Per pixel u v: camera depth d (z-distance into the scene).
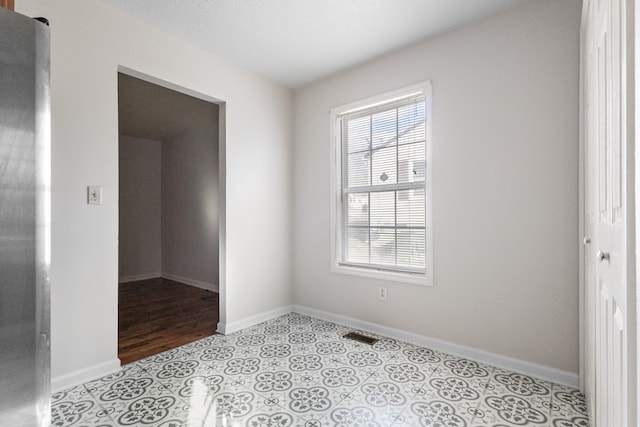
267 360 2.24
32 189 0.83
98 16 2.03
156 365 2.17
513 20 2.10
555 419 1.58
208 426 1.54
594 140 1.31
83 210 1.97
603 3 1.01
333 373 2.05
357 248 2.99
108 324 2.07
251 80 3.00
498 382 1.93
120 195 5.09
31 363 0.83
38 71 0.85
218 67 2.73
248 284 2.97
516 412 1.63
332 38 2.46
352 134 3.02
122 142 5.12
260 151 3.08
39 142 0.85
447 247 2.38
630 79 0.61
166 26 2.31
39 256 0.84
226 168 2.81
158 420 1.58
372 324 2.79
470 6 2.09
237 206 2.88
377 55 2.71
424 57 2.50
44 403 0.85
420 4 2.07
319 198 3.19
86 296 1.98
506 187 2.12
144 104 3.69
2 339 0.78
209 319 3.21
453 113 2.35
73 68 1.92
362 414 1.62
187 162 5.00
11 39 0.80
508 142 2.12
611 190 0.91
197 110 3.90
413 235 2.63
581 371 1.81
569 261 1.90
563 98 1.92
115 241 2.11
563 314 1.92
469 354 2.27
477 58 2.24
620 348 0.79
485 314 2.21
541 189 2.00
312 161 3.25
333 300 3.08
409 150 2.65
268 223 3.16
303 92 3.33
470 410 1.65
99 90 2.04
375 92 2.79
